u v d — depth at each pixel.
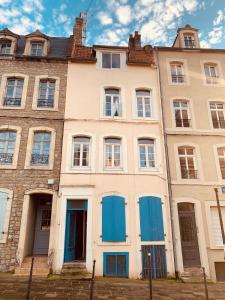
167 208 11.84
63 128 12.74
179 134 13.32
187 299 7.83
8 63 13.80
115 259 10.74
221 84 14.83
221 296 8.28
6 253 10.35
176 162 12.74
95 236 10.96
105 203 11.52
